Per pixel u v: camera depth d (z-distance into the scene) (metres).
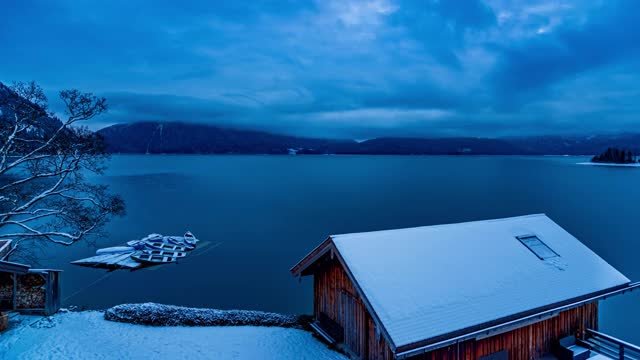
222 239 50.25
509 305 11.28
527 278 12.62
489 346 11.38
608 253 41.47
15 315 15.62
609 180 134.38
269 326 17.52
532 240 15.05
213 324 17.41
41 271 16.20
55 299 16.56
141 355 13.33
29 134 22.12
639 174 163.62
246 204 82.38
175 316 17.44
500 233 15.08
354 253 12.14
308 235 52.78
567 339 12.95
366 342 11.75
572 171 190.50
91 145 23.33
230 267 37.06
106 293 29.23
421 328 9.84
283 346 14.13
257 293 29.23
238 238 50.84
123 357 13.06
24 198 22.58
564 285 12.69
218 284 31.59
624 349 13.34
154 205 80.88
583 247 15.21
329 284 14.16
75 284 31.44
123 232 53.69
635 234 50.38
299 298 28.14
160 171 198.25
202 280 32.75
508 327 11.30
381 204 82.44
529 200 85.12
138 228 56.91
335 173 189.00
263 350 13.84
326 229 56.91
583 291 12.64
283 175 175.25
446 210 73.25
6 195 21.95
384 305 10.31
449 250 13.30
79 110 22.12
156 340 14.90
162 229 56.28
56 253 40.88
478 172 189.50
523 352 12.12
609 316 23.14
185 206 79.69
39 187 24.34
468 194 98.81
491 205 79.00
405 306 10.41
